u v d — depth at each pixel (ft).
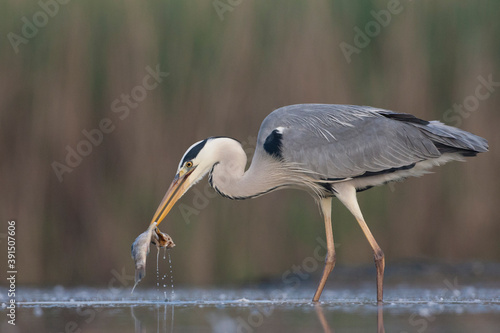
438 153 33.63
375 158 33.68
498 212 48.32
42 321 26.05
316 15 49.29
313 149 33.99
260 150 34.71
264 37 48.93
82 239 45.65
